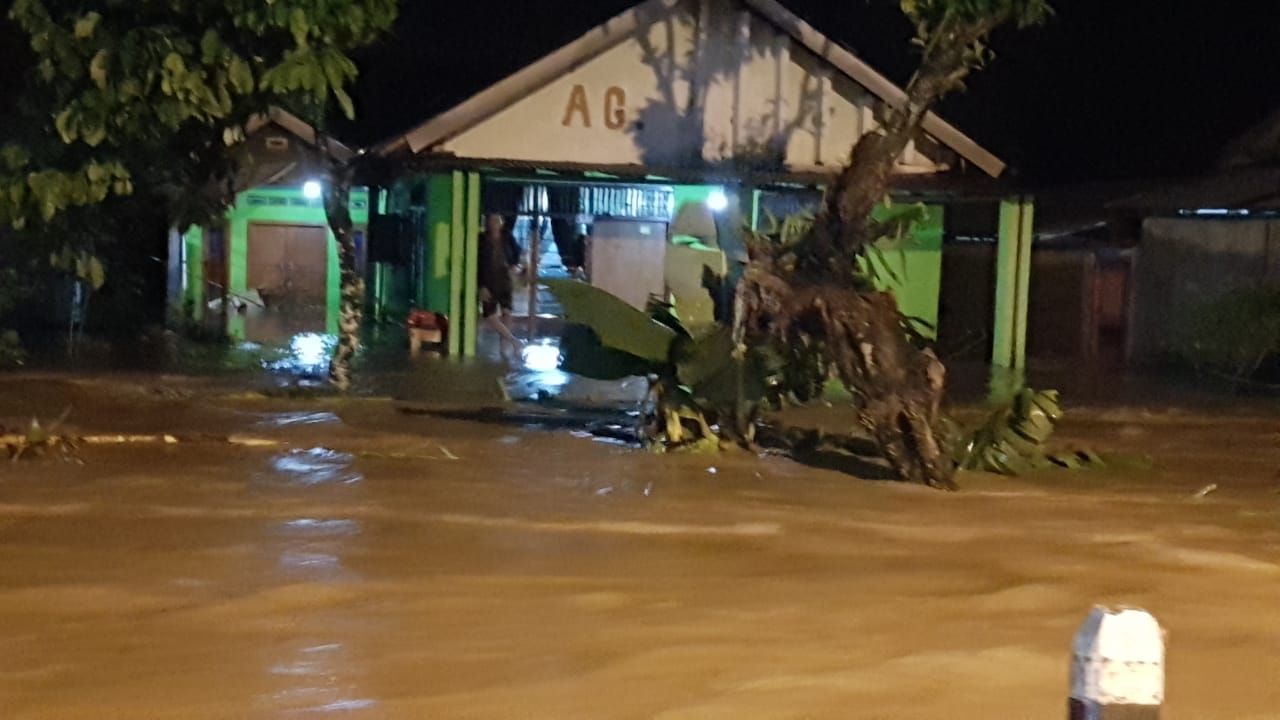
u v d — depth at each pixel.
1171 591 6.64
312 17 10.50
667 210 19.72
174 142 12.50
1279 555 7.46
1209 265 19.73
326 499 8.29
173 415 11.69
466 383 14.54
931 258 19.38
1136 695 3.03
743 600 6.27
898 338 9.73
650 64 16.92
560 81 16.83
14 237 16.80
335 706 4.76
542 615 5.93
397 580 6.45
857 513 8.36
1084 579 6.83
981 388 15.63
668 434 10.56
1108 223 20.47
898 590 6.52
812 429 11.51
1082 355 20.48
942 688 5.09
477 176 17.23
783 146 17.11
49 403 12.23
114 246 19.41
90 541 7.09
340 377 13.62
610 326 10.58
